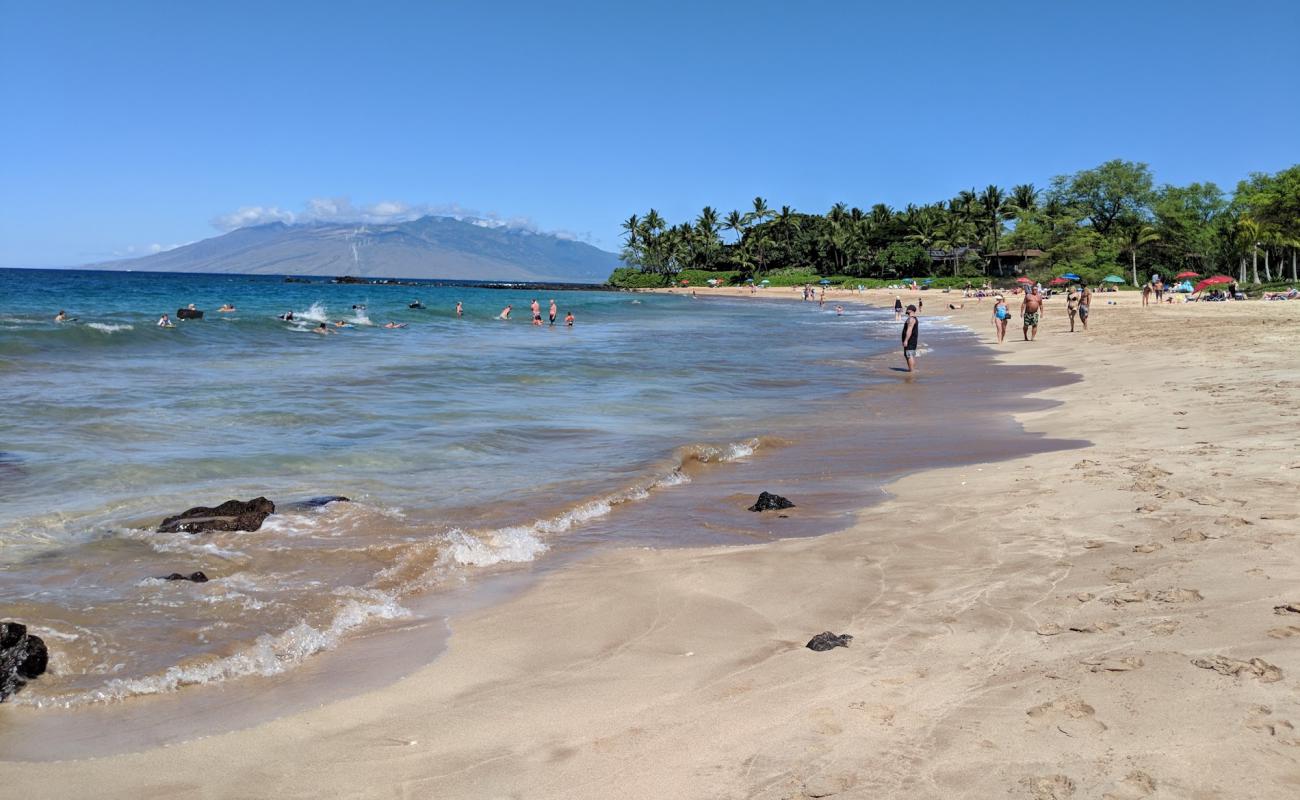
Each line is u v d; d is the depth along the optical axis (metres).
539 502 8.84
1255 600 4.77
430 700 4.50
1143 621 4.70
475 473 10.23
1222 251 91.19
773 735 3.87
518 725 4.16
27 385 16.84
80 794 3.61
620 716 4.19
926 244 119.44
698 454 11.28
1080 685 4.00
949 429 13.06
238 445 11.66
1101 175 108.12
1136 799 3.08
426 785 3.62
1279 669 3.89
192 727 4.24
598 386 18.83
